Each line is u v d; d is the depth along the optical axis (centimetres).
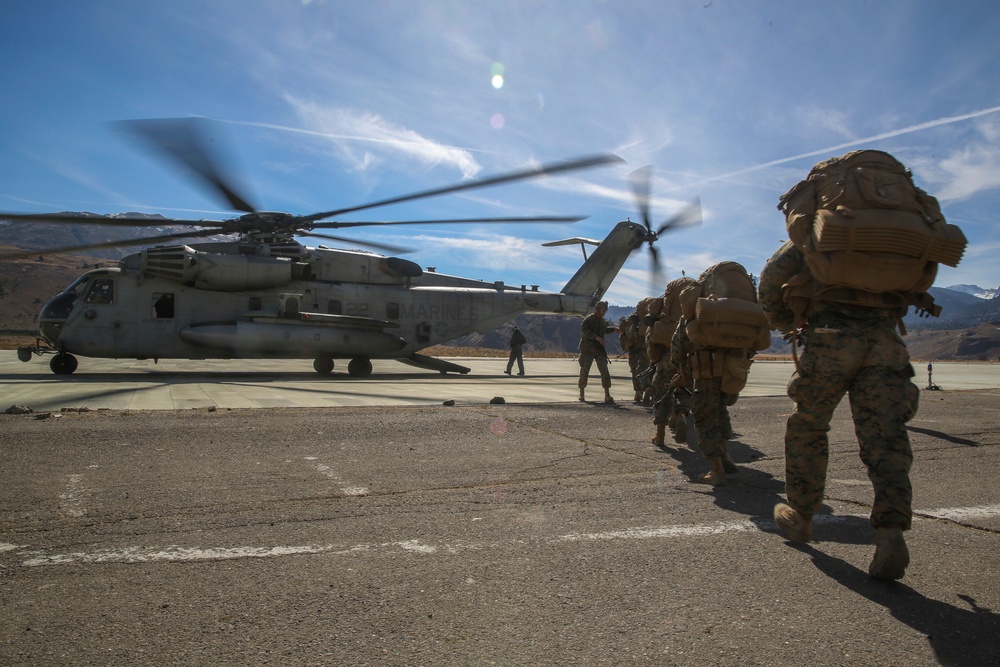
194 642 233
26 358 1548
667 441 692
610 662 226
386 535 358
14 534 344
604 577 305
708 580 304
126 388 1129
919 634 253
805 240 329
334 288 1745
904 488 303
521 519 396
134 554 320
